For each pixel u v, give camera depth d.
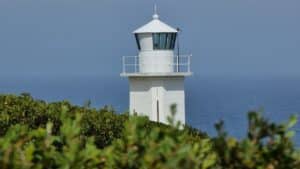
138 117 12.40
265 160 10.64
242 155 10.58
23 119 38.44
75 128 12.55
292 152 10.67
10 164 10.88
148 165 10.88
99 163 12.17
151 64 121.25
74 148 11.76
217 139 10.72
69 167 11.53
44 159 11.76
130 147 11.83
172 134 11.19
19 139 12.38
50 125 12.61
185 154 10.33
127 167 11.73
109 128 39.97
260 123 10.56
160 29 118.62
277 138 10.66
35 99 43.44
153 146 11.16
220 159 10.80
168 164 10.21
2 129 36.84
